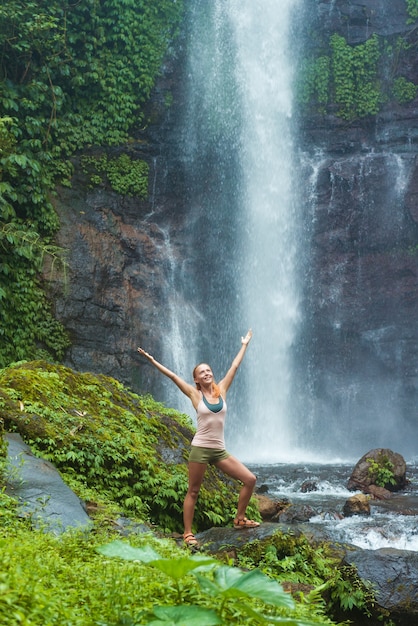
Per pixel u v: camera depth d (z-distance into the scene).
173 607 2.83
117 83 23.67
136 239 23.16
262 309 24.73
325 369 24.53
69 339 20.91
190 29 25.42
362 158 25.17
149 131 24.34
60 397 9.09
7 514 5.92
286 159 25.61
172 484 8.66
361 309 24.58
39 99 21.66
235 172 25.38
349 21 26.02
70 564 4.57
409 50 25.66
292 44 26.20
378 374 24.41
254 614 2.85
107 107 23.39
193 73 25.28
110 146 23.36
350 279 24.75
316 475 16.27
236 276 24.73
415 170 24.55
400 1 26.06
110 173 23.19
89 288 21.53
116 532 6.50
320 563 7.17
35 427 8.22
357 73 25.61
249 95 26.00
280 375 24.41
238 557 6.99
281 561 6.96
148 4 24.44
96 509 7.28
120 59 23.78
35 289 20.42
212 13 25.86
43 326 20.45
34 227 20.64
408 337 24.28
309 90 25.80
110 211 23.03
